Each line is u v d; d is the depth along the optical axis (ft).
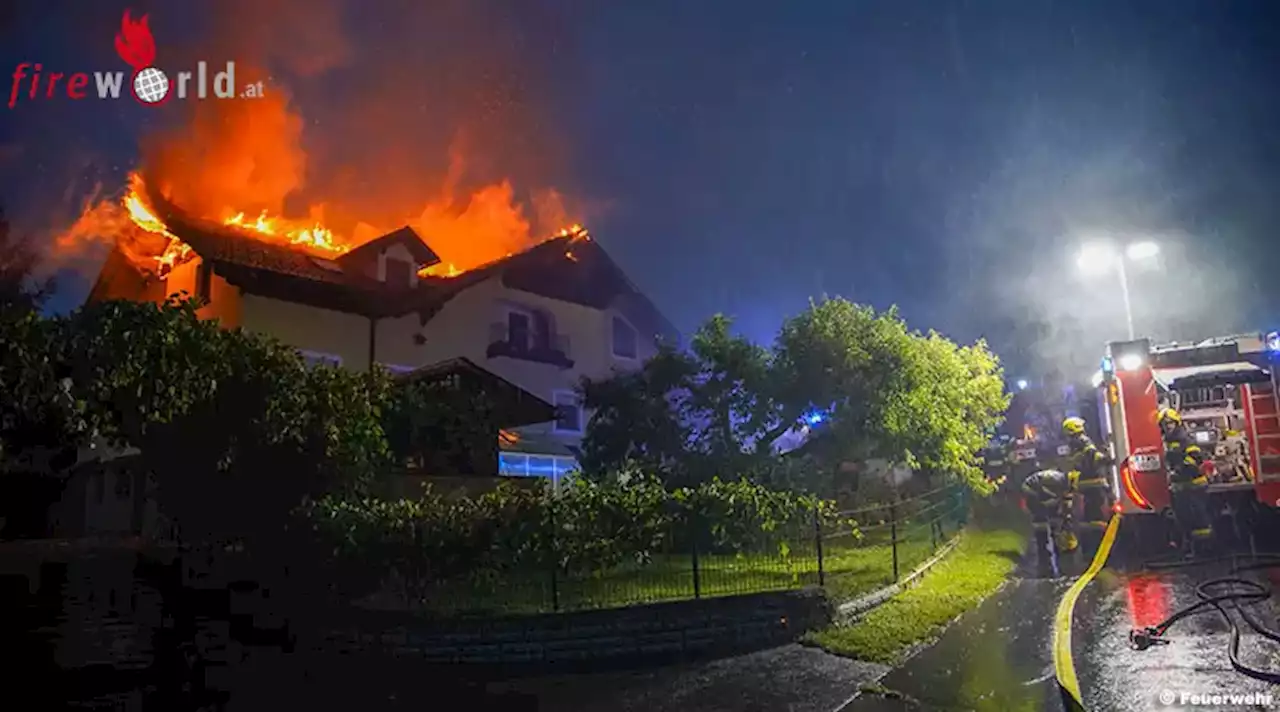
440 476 58.49
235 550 40.32
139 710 25.45
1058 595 35.01
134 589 45.24
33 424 31.76
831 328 51.80
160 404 38.34
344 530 34.40
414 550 32.83
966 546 48.88
